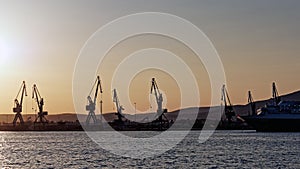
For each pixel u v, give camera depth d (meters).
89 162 119.44
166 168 105.88
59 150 166.00
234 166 109.88
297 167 108.50
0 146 197.12
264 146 178.62
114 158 129.38
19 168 111.00
